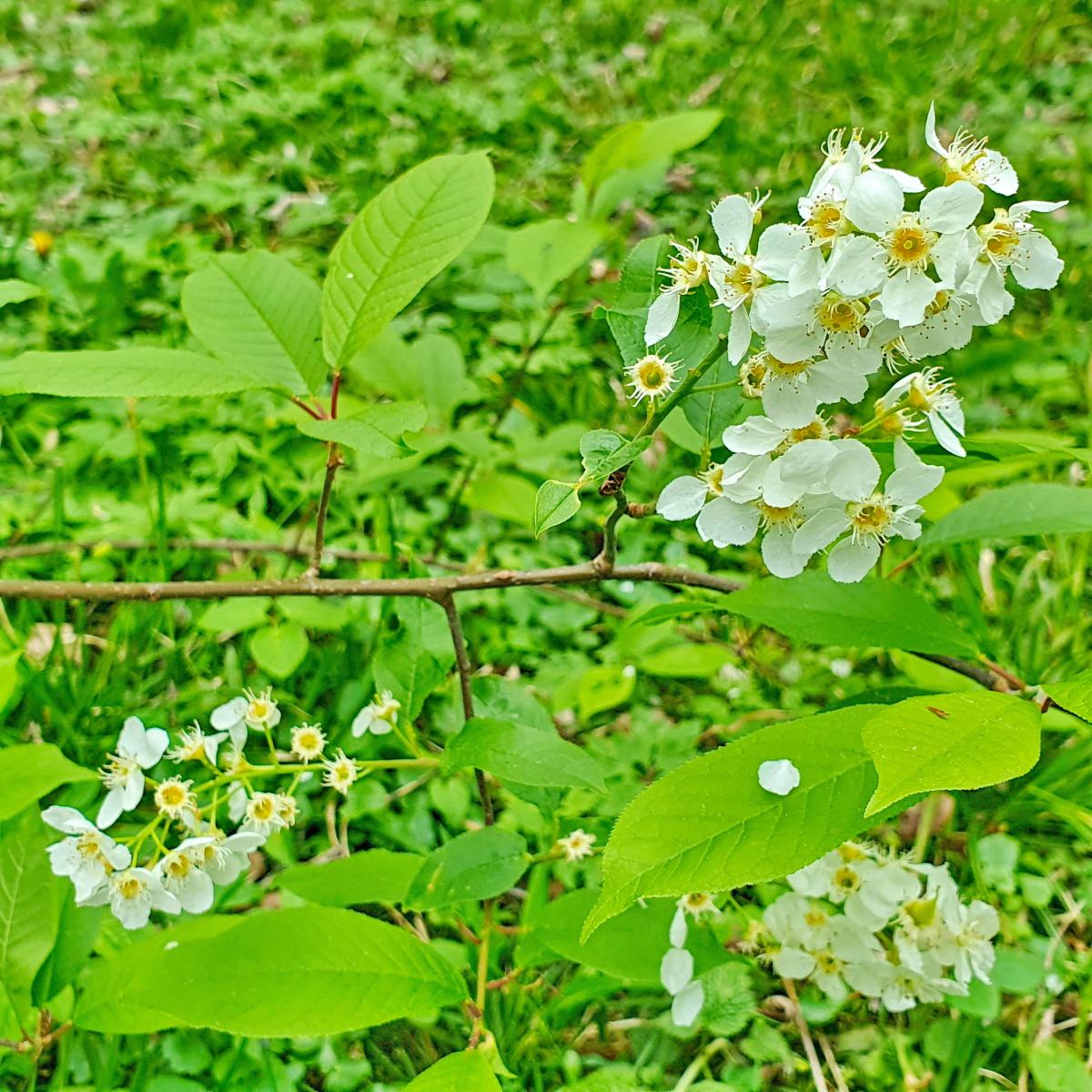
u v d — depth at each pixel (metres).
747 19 0.89
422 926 0.32
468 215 0.25
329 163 0.70
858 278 0.20
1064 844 0.35
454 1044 0.30
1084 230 0.60
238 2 0.94
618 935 0.28
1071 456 0.24
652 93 0.78
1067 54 0.83
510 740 0.26
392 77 0.80
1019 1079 0.30
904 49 0.82
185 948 0.24
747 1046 0.30
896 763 0.19
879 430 0.23
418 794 0.36
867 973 0.29
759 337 0.23
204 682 0.39
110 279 0.47
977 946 0.28
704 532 0.23
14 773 0.26
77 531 0.43
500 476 0.42
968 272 0.20
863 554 0.23
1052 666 0.38
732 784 0.21
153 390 0.23
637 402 0.23
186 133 0.73
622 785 0.34
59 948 0.27
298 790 0.36
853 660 0.41
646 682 0.41
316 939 0.24
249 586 0.29
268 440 0.47
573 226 0.40
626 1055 0.30
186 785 0.27
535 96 0.79
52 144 0.71
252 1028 0.23
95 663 0.39
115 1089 0.28
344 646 0.39
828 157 0.21
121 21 0.89
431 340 0.42
